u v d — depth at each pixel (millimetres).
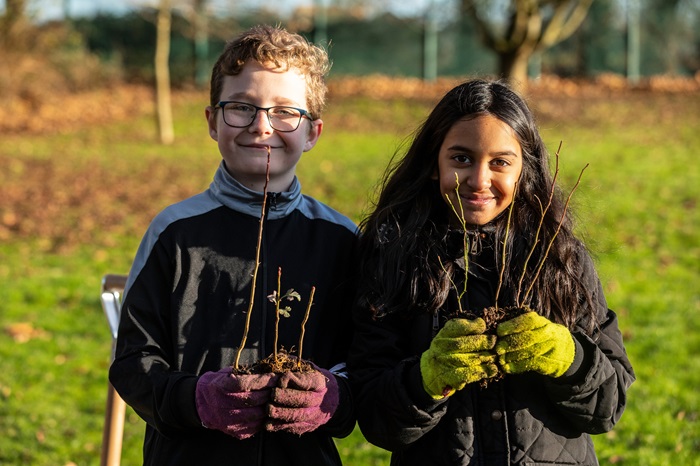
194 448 2426
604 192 11383
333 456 2564
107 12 24891
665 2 24297
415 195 2574
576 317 2420
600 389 2281
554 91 21094
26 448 5145
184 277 2521
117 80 23781
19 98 21422
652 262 8734
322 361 2586
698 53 24516
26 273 8883
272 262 2588
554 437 2371
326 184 12516
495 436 2352
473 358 2107
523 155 2508
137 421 5527
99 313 7730
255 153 2557
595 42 24656
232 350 2490
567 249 2480
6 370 6371
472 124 2404
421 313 2475
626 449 4902
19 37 21547
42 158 15719
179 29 23266
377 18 24031
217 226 2594
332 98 20844
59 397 5949
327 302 2623
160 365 2387
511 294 2445
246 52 2562
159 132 18031
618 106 19141
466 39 23656
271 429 2199
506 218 2506
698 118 17688
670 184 11922
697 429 5145
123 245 10047
